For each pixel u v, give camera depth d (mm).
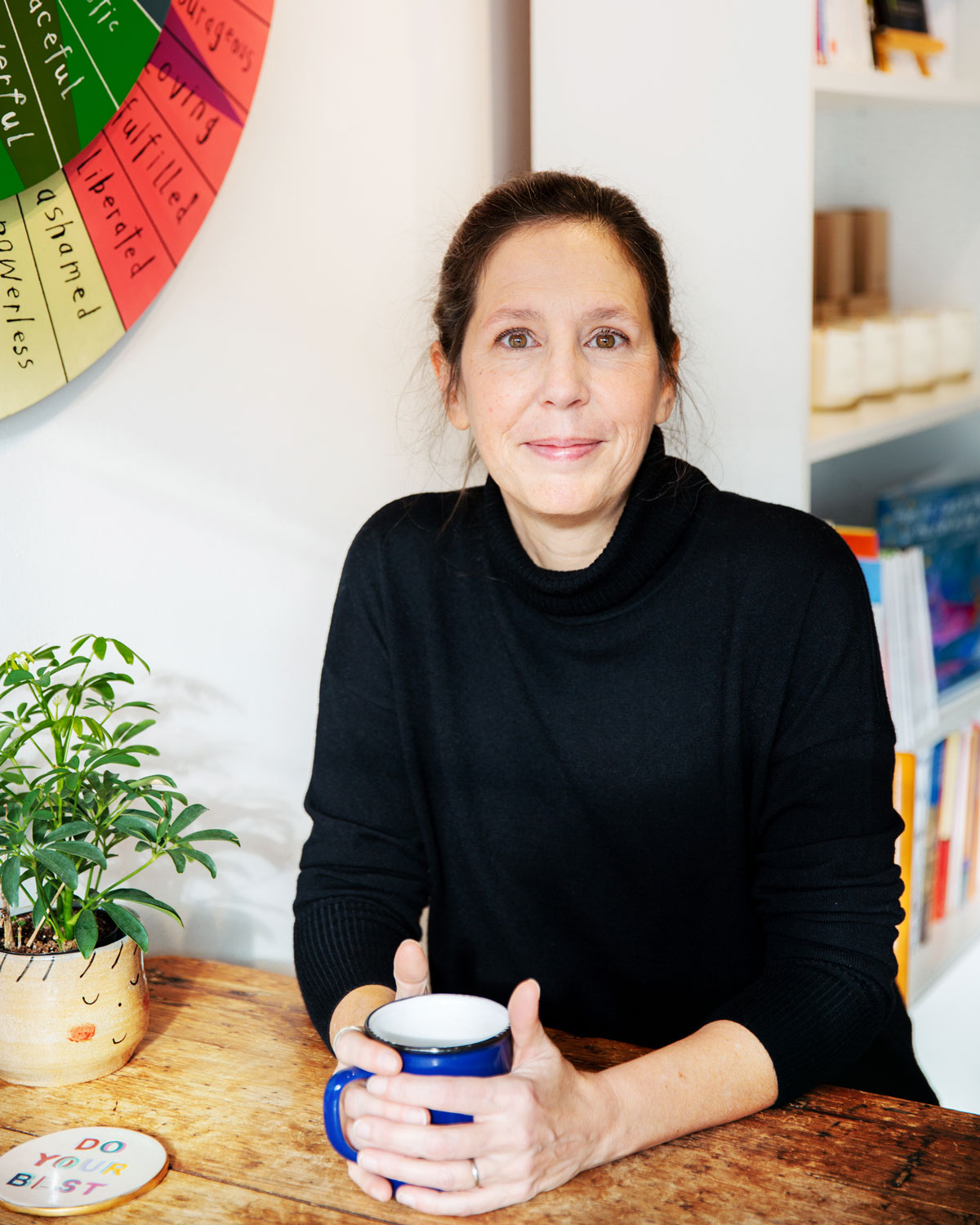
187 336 1247
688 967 1170
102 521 1189
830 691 1068
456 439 1607
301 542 1415
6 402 1062
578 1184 816
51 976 926
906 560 1768
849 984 974
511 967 1209
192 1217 783
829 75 1448
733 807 1116
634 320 1049
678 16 1485
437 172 1552
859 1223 766
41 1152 845
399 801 1207
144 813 990
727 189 1489
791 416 1489
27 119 1023
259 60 1238
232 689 1354
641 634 1115
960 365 2041
